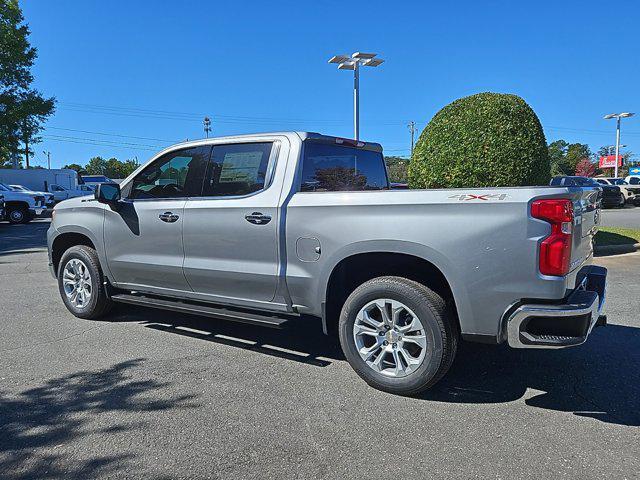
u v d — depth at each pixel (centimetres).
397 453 279
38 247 1292
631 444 288
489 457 275
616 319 544
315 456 276
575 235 329
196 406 338
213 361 425
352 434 300
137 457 275
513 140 838
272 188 406
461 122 860
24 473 261
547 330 313
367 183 516
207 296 448
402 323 355
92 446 287
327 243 371
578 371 400
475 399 350
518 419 320
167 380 383
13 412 329
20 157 4394
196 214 440
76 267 552
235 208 416
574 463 268
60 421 317
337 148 464
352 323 370
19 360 426
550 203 304
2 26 3198
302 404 341
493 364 416
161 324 537
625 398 351
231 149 436
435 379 342
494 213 316
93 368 408
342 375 394
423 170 900
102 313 549
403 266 380
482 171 841
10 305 624
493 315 322
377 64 2116
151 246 476
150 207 473
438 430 305
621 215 2119
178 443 290
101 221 516
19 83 3300
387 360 365
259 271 406
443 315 336
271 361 426
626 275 791
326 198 374
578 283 350
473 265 322
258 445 288
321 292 380
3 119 3175
